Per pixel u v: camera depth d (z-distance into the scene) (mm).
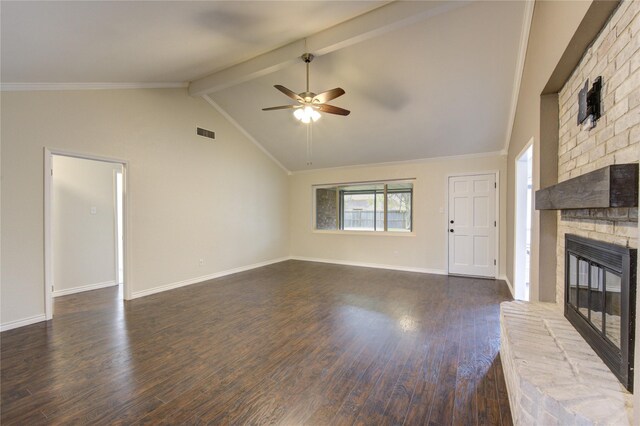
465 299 4039
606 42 1650
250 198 6195
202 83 4445
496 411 1804
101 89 3775
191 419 1755
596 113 1758
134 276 4141
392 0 2713
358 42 3281
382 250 6273
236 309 3674
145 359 2451
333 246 6895
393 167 6121
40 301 3262
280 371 2270
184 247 4828
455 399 1921
